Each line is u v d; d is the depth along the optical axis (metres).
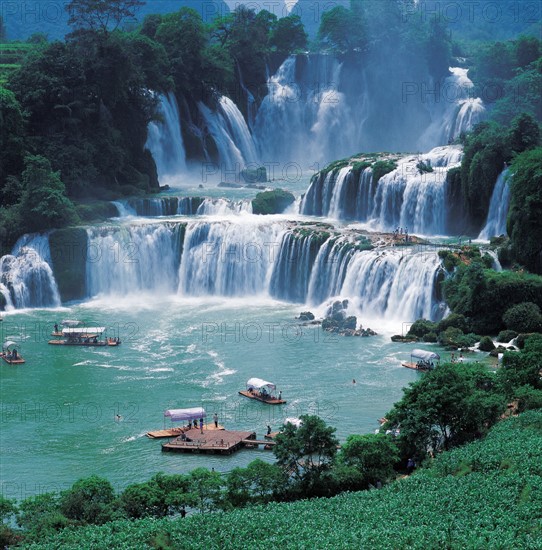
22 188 184.50
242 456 103.56
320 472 90.94
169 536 79.38
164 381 126.62
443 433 100.44
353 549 75.44
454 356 129.62
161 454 104.25
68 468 100.81
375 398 117.19
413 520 80.88
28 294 169.12
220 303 170.75
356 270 158.12
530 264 148.50
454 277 145.38
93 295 175.62
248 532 79.38
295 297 170.38
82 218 184.00
